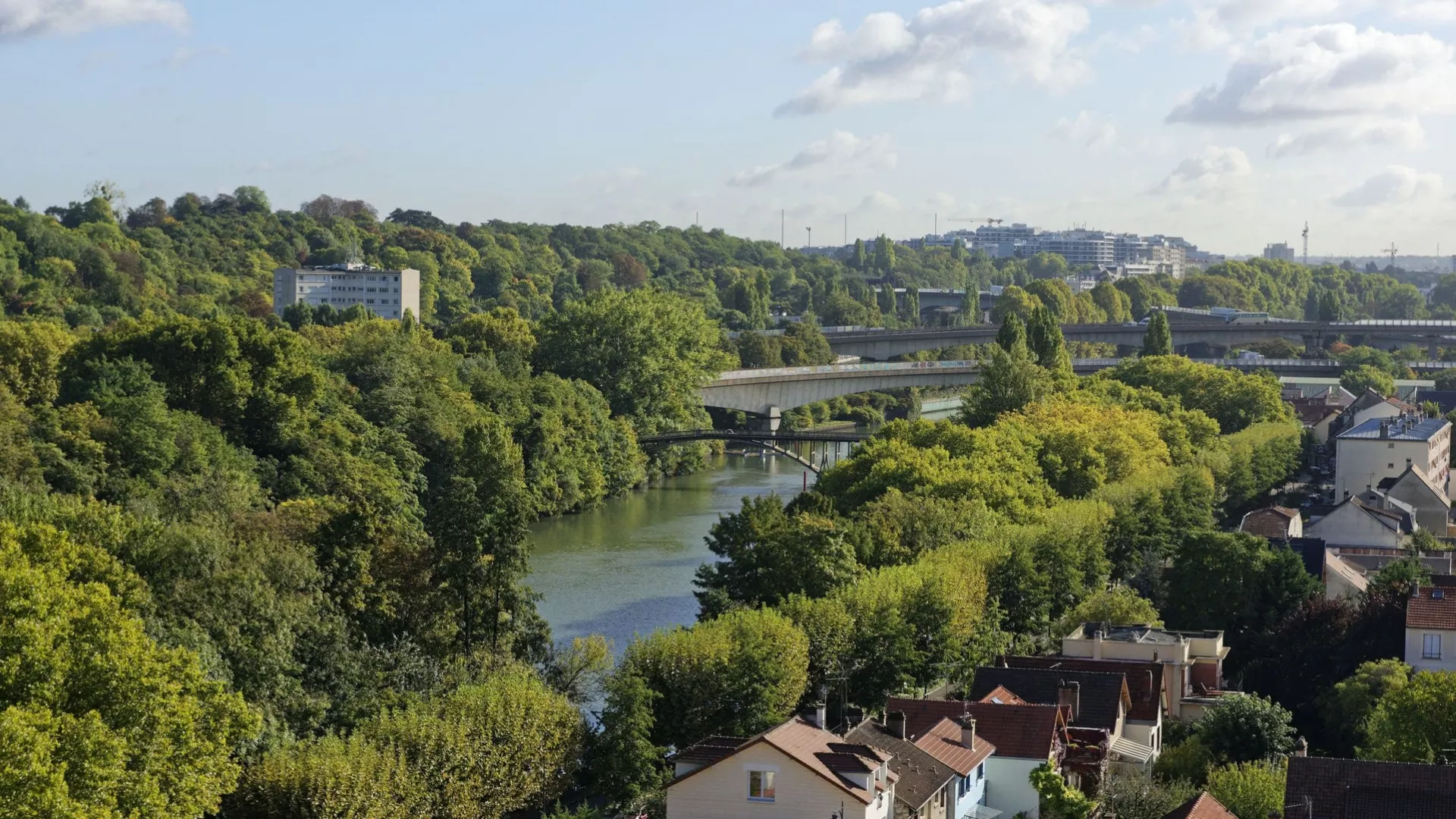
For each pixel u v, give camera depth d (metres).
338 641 132.12
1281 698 164.00
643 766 126.00
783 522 177.38
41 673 95.00
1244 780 114.44
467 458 177.25
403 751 113.69
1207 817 99.88
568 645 168.62
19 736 85.00
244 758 111.94
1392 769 97.56
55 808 84.25
